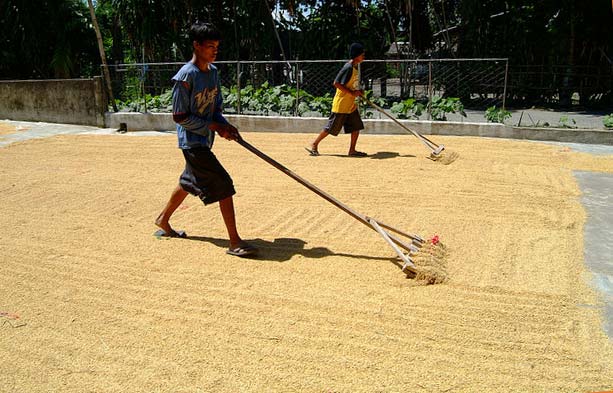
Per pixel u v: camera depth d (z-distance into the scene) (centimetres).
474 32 1738
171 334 345
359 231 523
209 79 449
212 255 469
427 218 559
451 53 1897
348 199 629
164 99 1263
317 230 528
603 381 295
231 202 462
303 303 381
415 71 1451
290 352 324
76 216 583
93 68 2181
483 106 1433
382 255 465
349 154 872
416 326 350
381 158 848
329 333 343
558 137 984
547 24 1694
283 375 302
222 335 343
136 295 398
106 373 306
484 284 407
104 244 498
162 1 1719
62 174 785
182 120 440
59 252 480
